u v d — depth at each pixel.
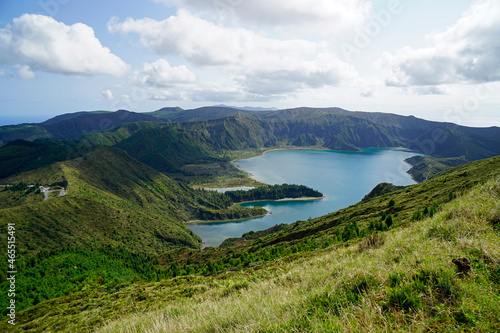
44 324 34.38
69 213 196.00
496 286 4.13
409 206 80.69
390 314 3.96
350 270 6.82
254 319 5.51
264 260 63.09
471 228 7.01
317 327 4.01
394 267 5.84
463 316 3.60
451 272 4.70
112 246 176.12
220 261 82.19
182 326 7.34
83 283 89.81
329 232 87.94
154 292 33.81
